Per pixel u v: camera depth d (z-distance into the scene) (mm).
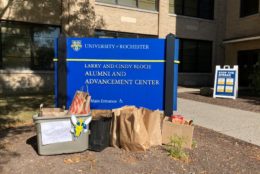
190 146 5625
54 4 14430
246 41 18906
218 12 21547
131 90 7066
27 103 10297
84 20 15352
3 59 13461
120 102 7082
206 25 21094
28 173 4328
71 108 5379
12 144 5566
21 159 4824
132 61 7012
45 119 4895
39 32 14297
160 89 7039
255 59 18469
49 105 9938
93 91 7078
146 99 7062
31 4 13797
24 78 13828
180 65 20234
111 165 4699
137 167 4664
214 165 4930
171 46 6906
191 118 8625
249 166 4984
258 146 6098
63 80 7008
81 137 5113
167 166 4758
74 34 15062
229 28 21094
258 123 8133
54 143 4988
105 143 5363
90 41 6996
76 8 15055
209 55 21625
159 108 7059
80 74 7039
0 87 13266
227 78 12898
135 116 5234
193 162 5000
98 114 6188
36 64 14297
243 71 19484
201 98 12820
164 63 6996
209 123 8039
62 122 4977
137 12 17672
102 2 16312
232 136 6781
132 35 17734
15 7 13414
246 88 18453
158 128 5633
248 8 19484
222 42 20625
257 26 18484
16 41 13727
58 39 6965
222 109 10203
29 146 5465
